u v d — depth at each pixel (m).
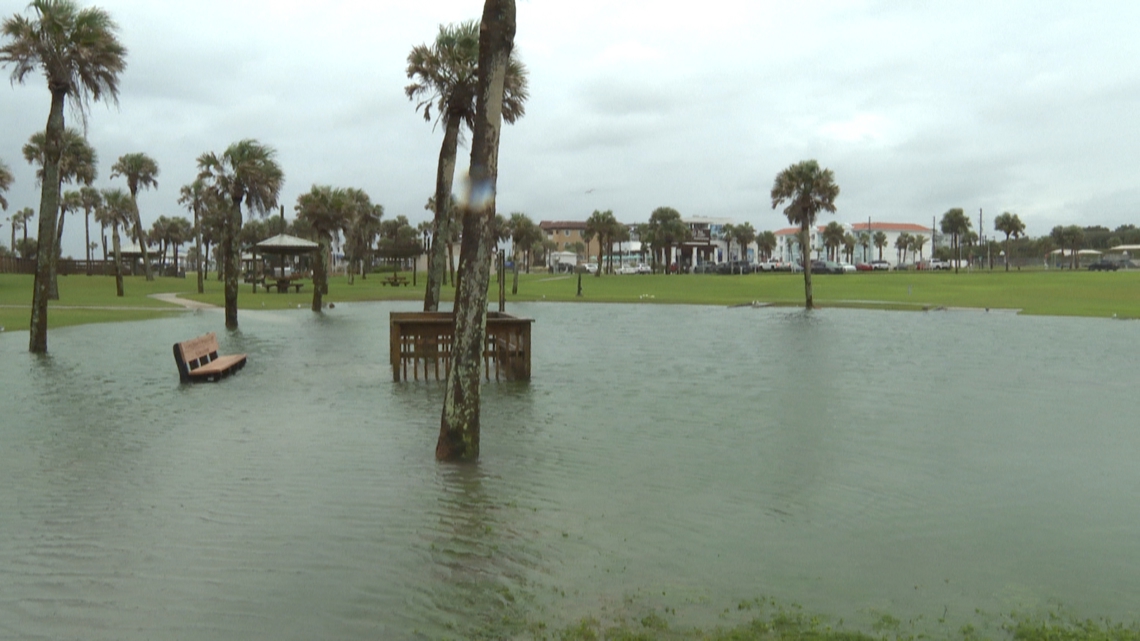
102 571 6.74
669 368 21.00
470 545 7.41
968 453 11.45
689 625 5.74
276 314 43.34
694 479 9.91
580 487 9.48
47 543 7.42
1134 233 179.12
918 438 12.43
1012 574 6.88
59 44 24.50
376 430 12.85
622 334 31.59
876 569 6.95
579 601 6.17
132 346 26.06
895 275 92.56
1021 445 11.98
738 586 6.52
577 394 16.66
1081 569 7.01
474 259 10.66
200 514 8.31
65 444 11.72
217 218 92.38
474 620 5.82
